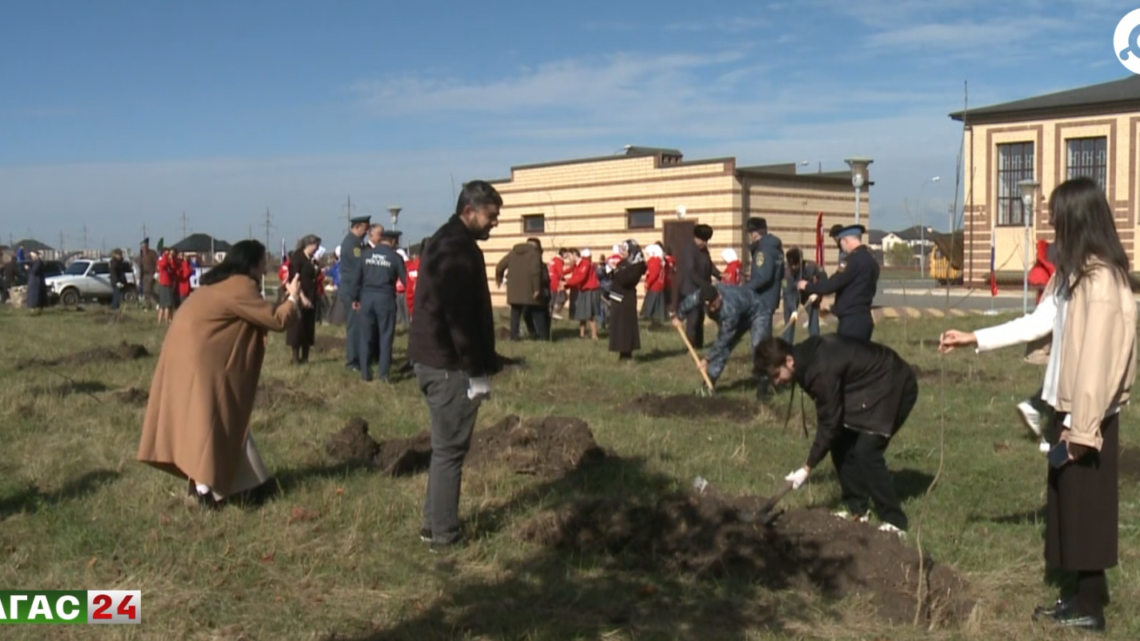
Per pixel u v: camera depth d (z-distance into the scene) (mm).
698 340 17234
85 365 15484
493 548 6512
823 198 32969
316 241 15461
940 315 25422
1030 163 39844
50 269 43594
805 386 6617
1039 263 12531
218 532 6664
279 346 18500
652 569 6145
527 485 7863
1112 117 38188
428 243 6363
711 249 30984
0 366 15477
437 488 6445
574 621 5406
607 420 10602
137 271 41875
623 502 6715
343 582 5945
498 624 5359
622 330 15906
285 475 8047
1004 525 7160
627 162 33344
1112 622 5488
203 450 7012
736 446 9352
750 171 30766
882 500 6750
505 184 37469
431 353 6332
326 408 11414
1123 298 5027
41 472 8141
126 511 7125
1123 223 38188
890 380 6617
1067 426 5195
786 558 6031
